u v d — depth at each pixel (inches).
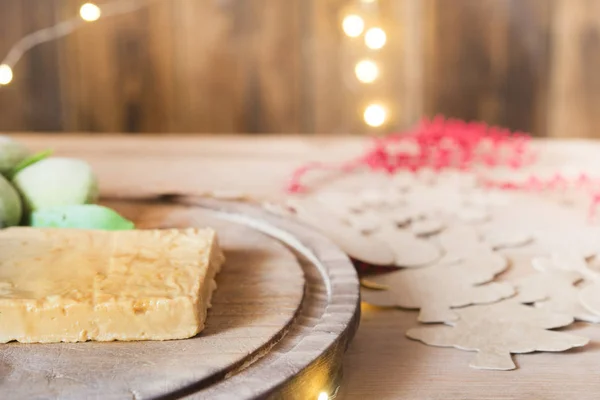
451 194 36.9
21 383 23.0
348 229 32.1
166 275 25.5
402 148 43.8
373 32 45.7
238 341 24.5
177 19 55.2
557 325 26.6
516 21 55.1
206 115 57.3
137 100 56.8
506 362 25.1
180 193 34.2
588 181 37.9
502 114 56.8
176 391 22.8
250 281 27.5
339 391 24.4
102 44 55.5
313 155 43.2
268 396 22.5
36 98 56.4
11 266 25.8
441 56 55.9
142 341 24.5
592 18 54.6
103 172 39.6
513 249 31.7
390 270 29.9
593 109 56.1
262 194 36.7
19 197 30.0
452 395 24.2
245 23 55.4
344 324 24.7
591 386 24.4
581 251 31.1
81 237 27.3
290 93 56.8
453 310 27.5
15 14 54.6
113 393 22.6
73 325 24.4
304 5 55.1
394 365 25.3
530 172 40.0
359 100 56.8
